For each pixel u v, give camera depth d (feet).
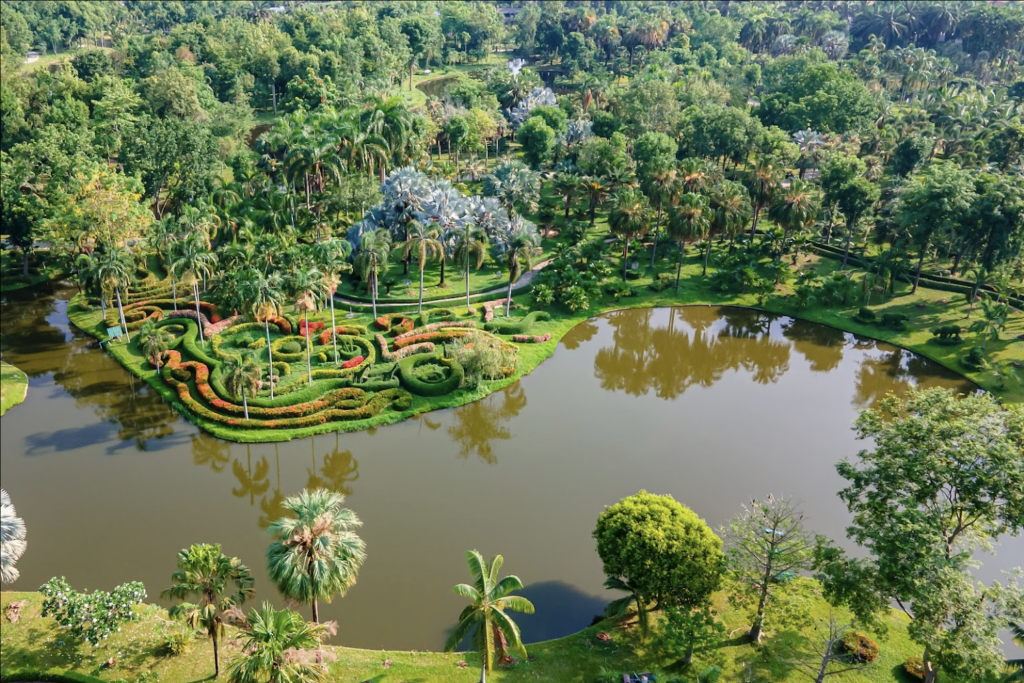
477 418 335.47
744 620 211.00
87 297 427.74
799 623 197.26
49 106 597.52
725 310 456.04
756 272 485.15
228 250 396.57
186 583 172.55
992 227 425.69
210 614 175.11
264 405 319.27
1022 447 188.55
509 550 248.11
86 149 504.02
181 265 363.97
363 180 517.96
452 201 462.19
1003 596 168.25
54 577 210.18
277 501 273.54
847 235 521.24
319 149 484.33
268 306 314.14
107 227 410.93
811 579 221.87
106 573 233.14
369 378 346.54
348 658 197.77
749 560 193.67
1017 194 415.44
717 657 196.95
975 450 184.34
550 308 441.68
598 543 208.85
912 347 403.95
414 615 220.23
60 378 354.74
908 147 582.76
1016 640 175.32
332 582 176.65
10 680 186.60
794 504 277.03
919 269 451.94
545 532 257.75
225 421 312.09
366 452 305.12
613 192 568.82
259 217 469.16
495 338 380.58
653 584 192.24
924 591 165.27
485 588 176.35
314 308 326.85
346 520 182.50
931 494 190.29
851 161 500.74
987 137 583.17
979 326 384.27
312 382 338.13
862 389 372.58
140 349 372.58
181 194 501.97
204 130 536.83
